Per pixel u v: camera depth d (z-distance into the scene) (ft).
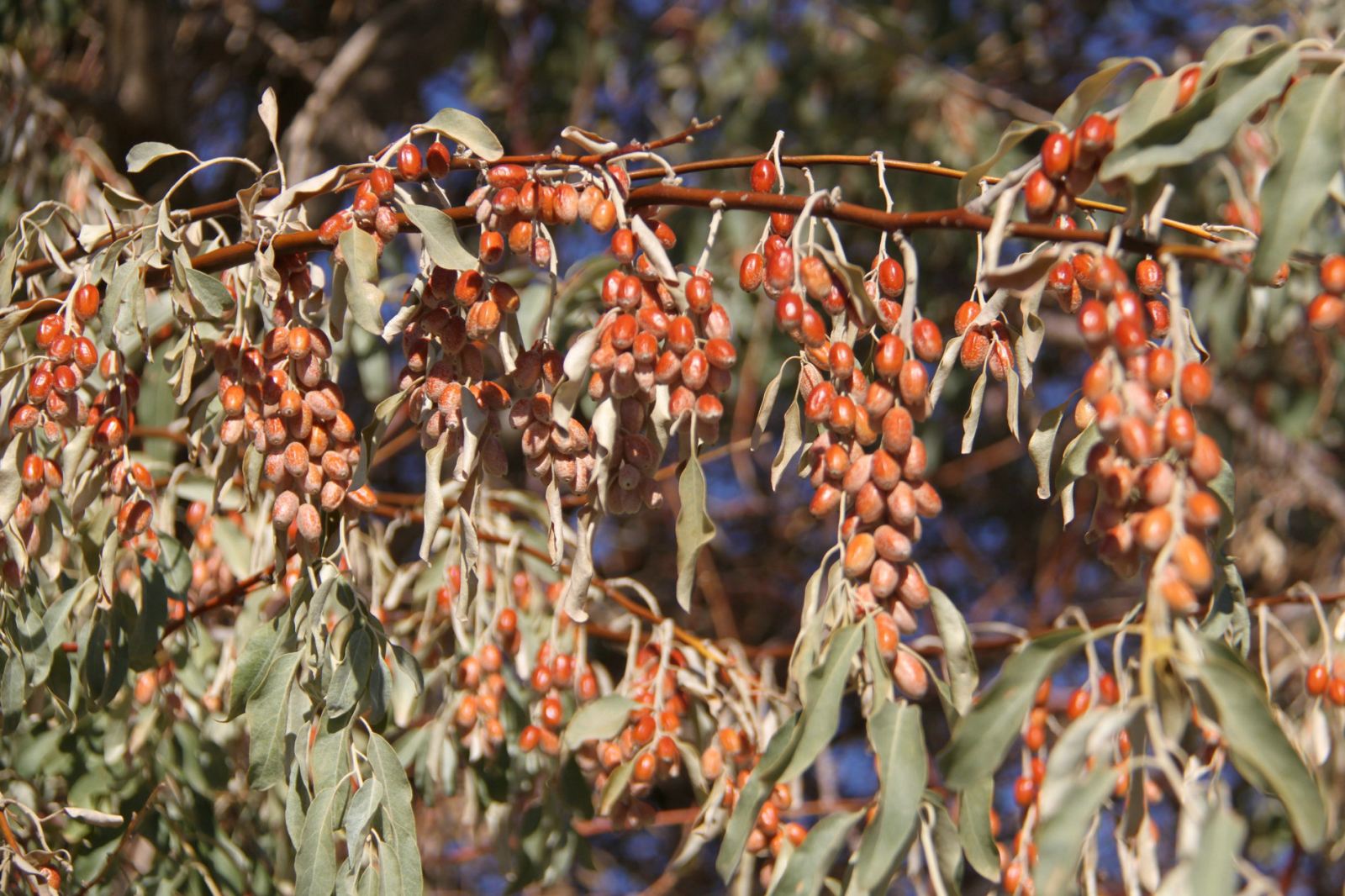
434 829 6.33
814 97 8.25
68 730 4.29
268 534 4.50
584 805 4.43
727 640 4.80
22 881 4.07
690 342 3.69
